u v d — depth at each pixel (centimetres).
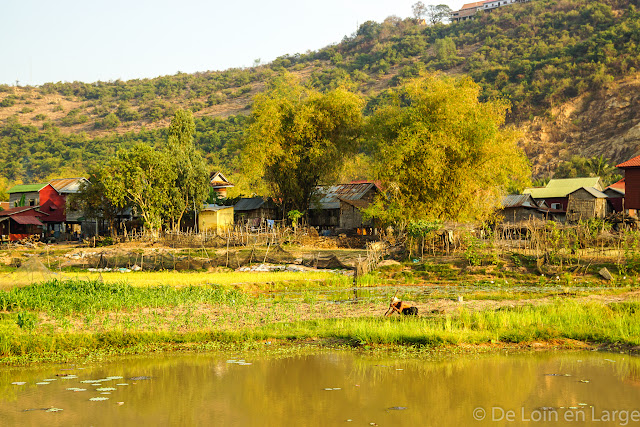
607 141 12900
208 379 1305
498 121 5109
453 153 4594
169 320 2000
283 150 5991
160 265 3991
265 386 1246
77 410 1088
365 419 1030
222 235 5453
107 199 6412
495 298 2453
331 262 4016
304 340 1731
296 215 5891
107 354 1568
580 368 1379
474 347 1619
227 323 1953
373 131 5644
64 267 4094
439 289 2852
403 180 4578
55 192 7425
